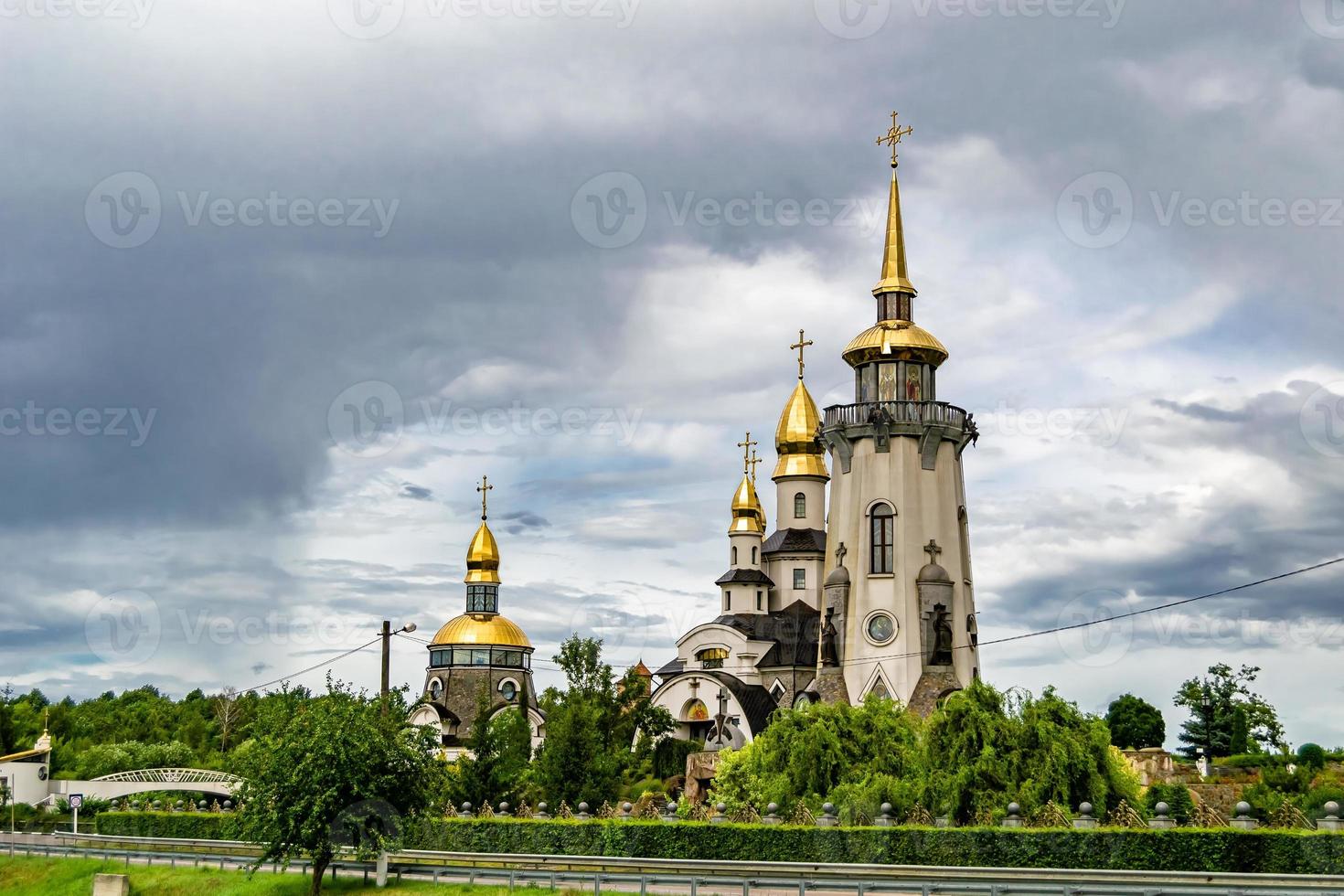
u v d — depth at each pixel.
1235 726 116.25
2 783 109.69
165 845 75.31
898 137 111.00
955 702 66.00
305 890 56.44
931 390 106.69
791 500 137.12
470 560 154.62
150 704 184.38
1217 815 54.56
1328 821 50.44
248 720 164.12
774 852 56.94
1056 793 62.00
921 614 101.00
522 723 93.62
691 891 46.84
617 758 87.81
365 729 56.53
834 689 101.50
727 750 84.75
